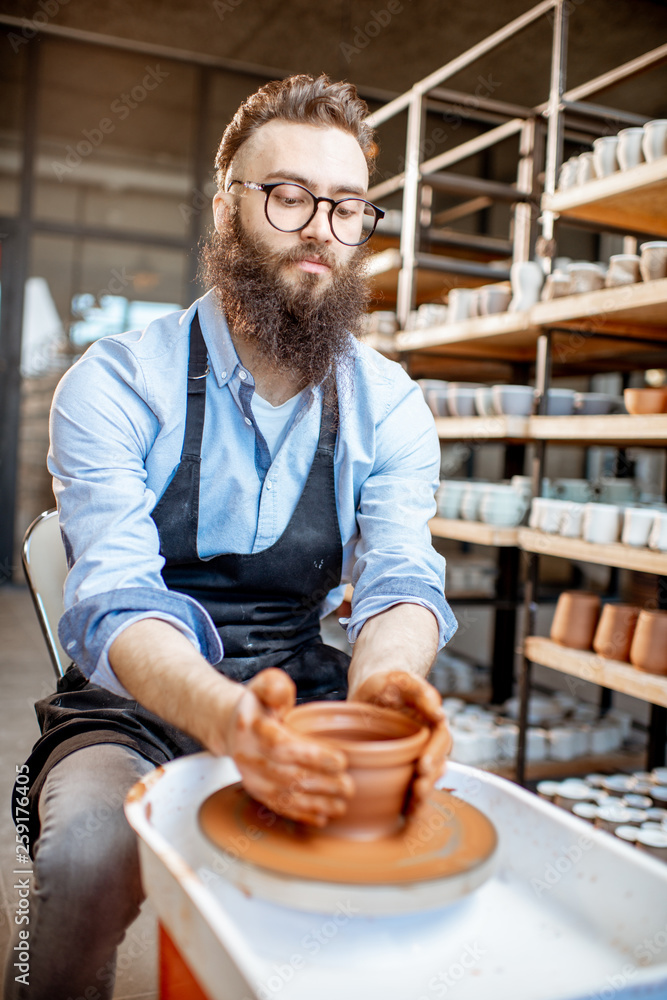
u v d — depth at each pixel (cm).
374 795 62
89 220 570
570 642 224
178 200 591
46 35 512
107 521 97
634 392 213
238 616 116
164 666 78
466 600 298
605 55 498
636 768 246
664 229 248
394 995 50
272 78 559
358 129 113
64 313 557
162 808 68
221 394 113
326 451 118
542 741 247
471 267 333
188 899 51
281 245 106
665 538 197
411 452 126
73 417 105
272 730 61
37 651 384
